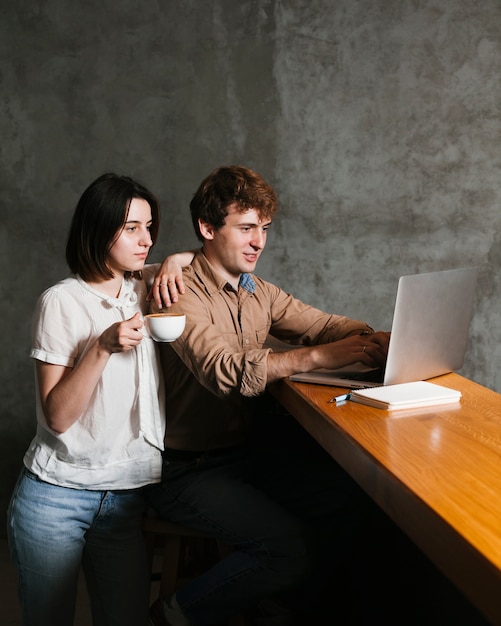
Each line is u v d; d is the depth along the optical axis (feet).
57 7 10.31
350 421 5.08
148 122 10.42
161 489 6.64
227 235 6.84
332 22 10.09
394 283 10.40
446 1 9.96
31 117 10.52
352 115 10.20
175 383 6.81
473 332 10.42
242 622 6.55
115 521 6.43
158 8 10.22
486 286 10.31
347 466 4.72
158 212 6.70
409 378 6.13
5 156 10.61
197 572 7.54
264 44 10.18
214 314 6.96
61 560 6.16
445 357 6.56
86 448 6.13
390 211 10.30
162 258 10.64
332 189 10.33
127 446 6.35
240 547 6.40
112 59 10.34
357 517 6.74
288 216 10.43
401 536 7.41
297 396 5.93
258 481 7.04
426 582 6.93
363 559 7.41
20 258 10.78
